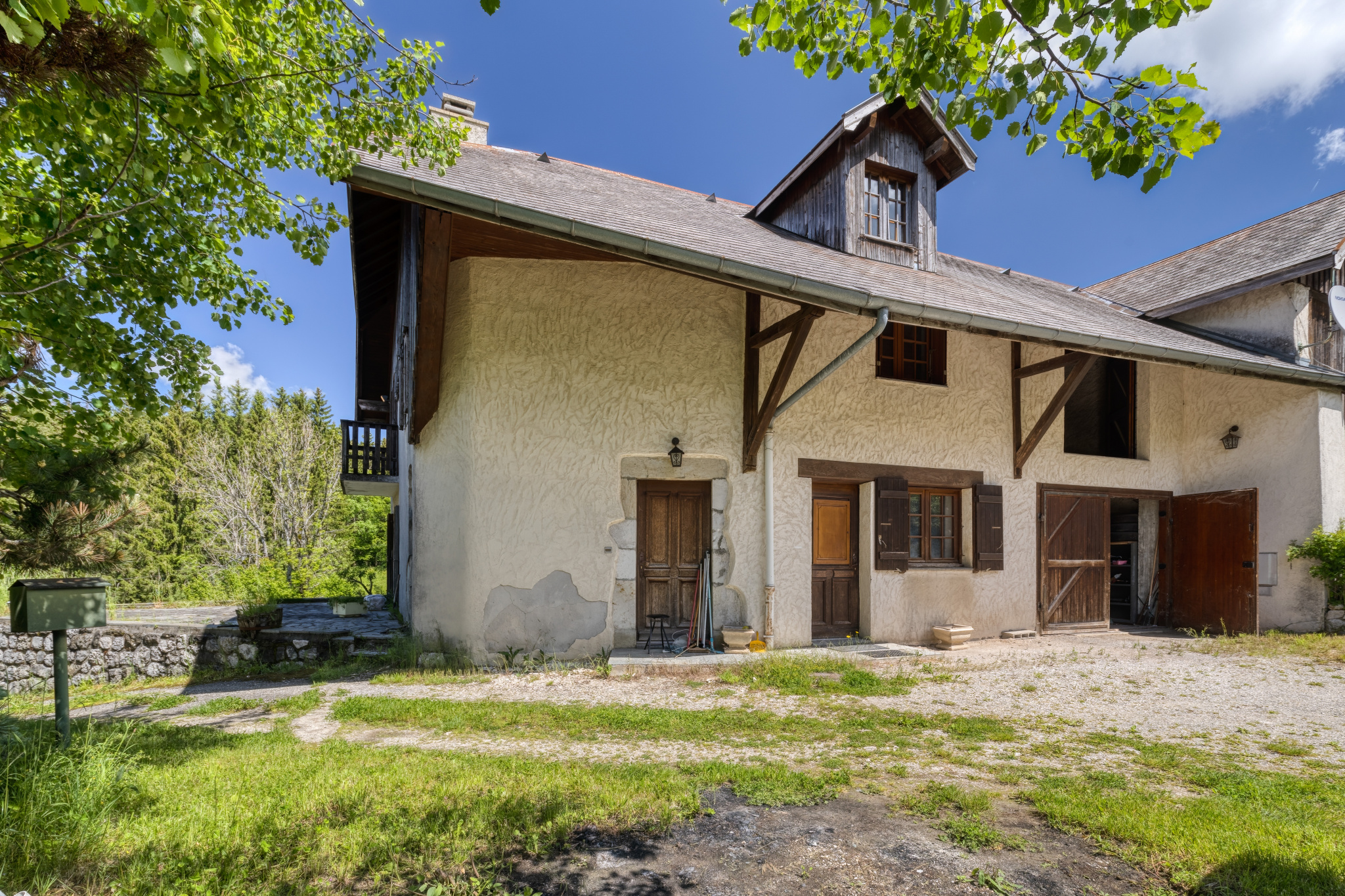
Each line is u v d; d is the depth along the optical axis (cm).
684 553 838
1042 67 268
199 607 1266
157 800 325
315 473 2411
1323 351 1064
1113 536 1213
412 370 820
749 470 827
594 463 782
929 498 952
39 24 187
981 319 698
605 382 790
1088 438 1228
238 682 768
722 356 827
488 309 764
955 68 299
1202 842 293
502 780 368
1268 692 643
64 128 389
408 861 273
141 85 280
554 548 765
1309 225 1127
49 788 309
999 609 957
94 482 418
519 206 555
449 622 763
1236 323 1132
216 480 2267
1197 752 459
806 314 681
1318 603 1000
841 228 952
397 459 1177
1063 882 267
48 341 461
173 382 548
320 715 563
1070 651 846
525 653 750
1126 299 1335
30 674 881
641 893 258
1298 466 1026
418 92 514
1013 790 377
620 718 536
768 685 667
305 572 1767
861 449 886
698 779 384
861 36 331
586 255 766
